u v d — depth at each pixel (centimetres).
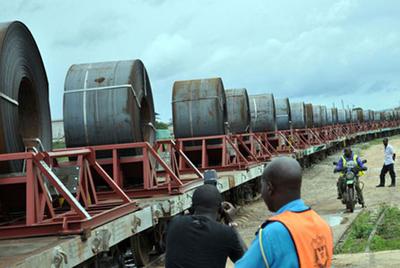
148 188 1155
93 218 742
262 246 341
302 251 339
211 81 1933
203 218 484
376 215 1562
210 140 1930
